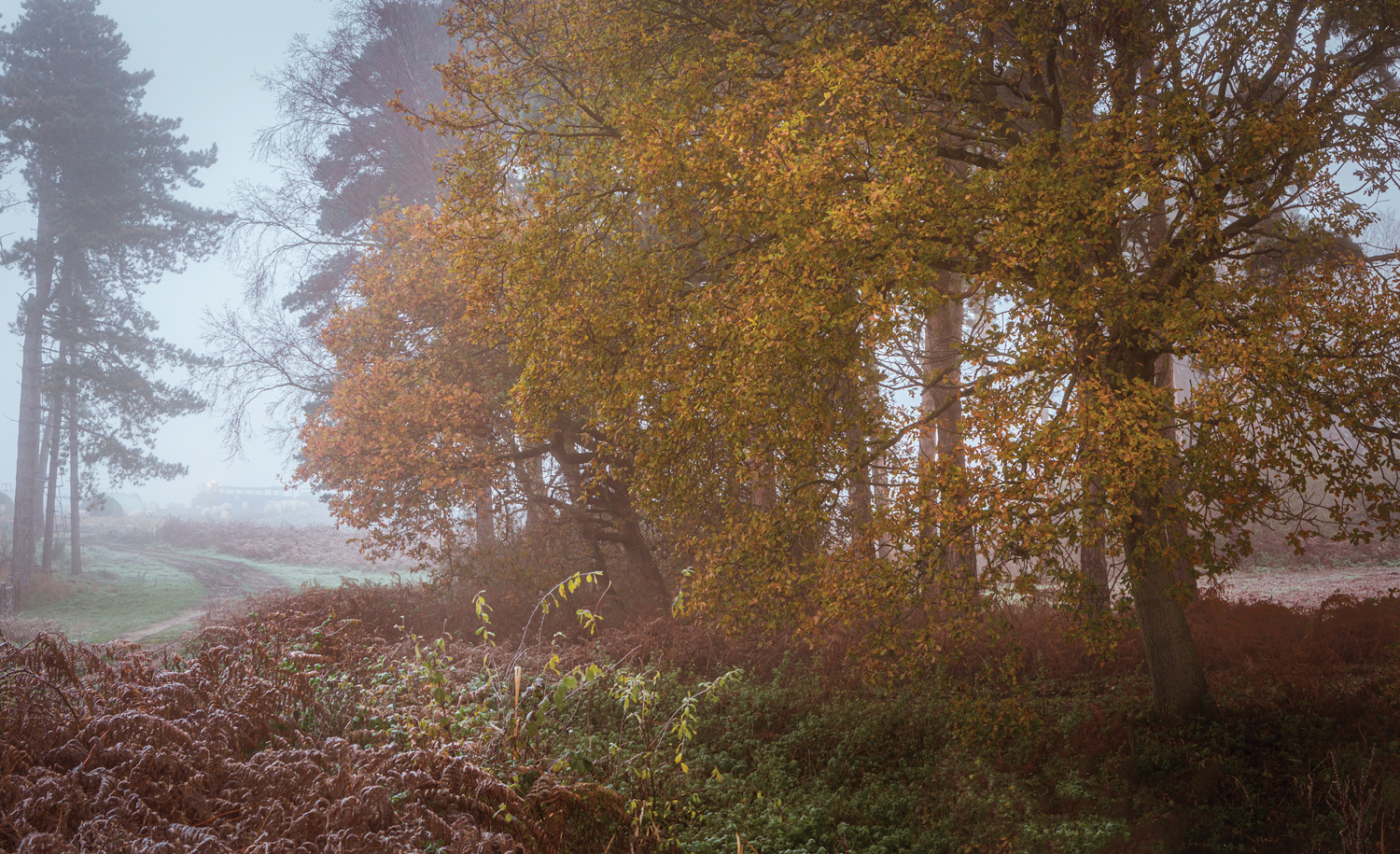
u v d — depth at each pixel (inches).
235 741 225.6
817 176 332.8
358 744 246.5
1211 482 316.5
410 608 700.0
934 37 347.3
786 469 390.0
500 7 471.2
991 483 313.7
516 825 194.4
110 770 187.2
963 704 377.4
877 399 430.9
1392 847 266.2
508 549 791.1
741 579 410.0
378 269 760.3
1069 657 507.5
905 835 290.2
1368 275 354.6
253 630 367.2
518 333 454.0
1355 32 399.2
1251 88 383.2
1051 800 330.3
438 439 664.4
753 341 348.2
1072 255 325.1
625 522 711.7
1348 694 398.3
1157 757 360.5
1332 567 910.4
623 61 453.4
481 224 464.8
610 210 463.8
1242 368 303.9
